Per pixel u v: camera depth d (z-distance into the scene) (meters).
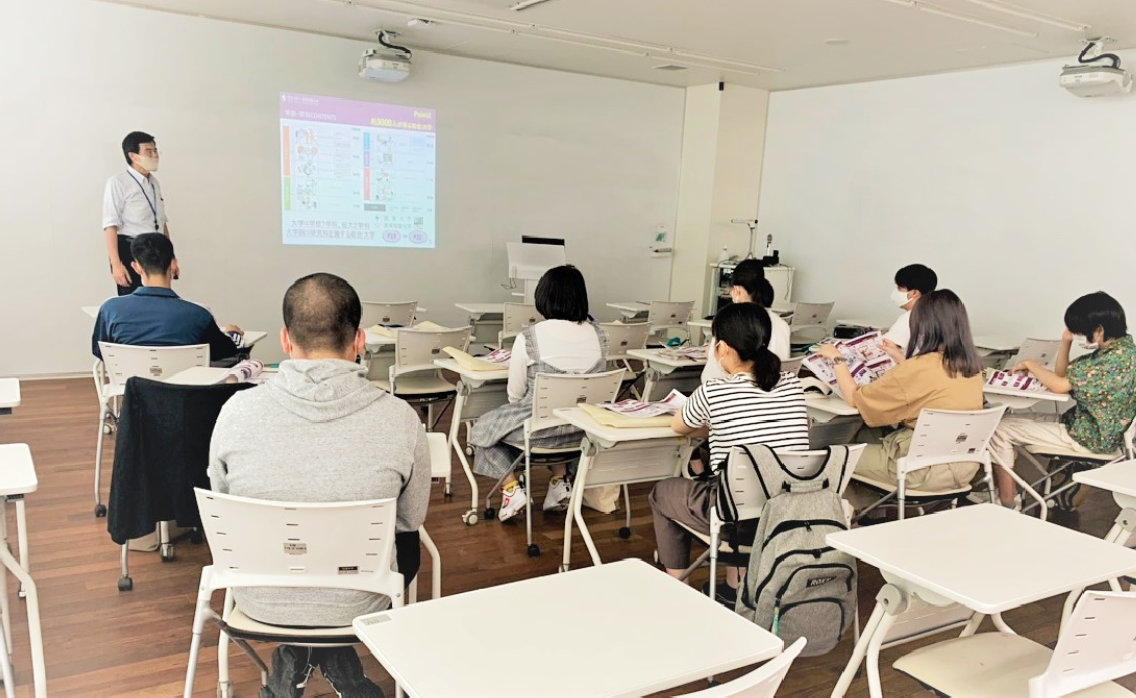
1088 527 3.81
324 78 6.69
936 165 7.04
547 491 3.96
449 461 2.08
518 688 1.09
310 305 1.70
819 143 8.21
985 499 3.53
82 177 5.86
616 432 2.61
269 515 1.54
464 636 1.23
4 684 2.10
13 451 1.81
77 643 2.46
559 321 3.36
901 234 7.39
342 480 1.62
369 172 7.03
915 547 1.68
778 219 8.76
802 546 2.04
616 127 8.37
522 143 7.81
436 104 7.27
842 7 4.95
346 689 1.74
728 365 2.54
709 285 8.79
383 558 1.62
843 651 2.60
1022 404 3.51
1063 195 6.08
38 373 5.91
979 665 1.70
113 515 2.35
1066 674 1.37
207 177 6.32
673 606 1.35
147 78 5.97
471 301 7.79
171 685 2.27
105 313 3.31
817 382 3.33
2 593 1.99
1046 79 6.15
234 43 6.26
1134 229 5.65
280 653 1.75
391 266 7.27
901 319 4.07
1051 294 6.20
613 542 3.45
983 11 4.88
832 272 8.14
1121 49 5.66
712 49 6.56
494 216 7.77
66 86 5.70
